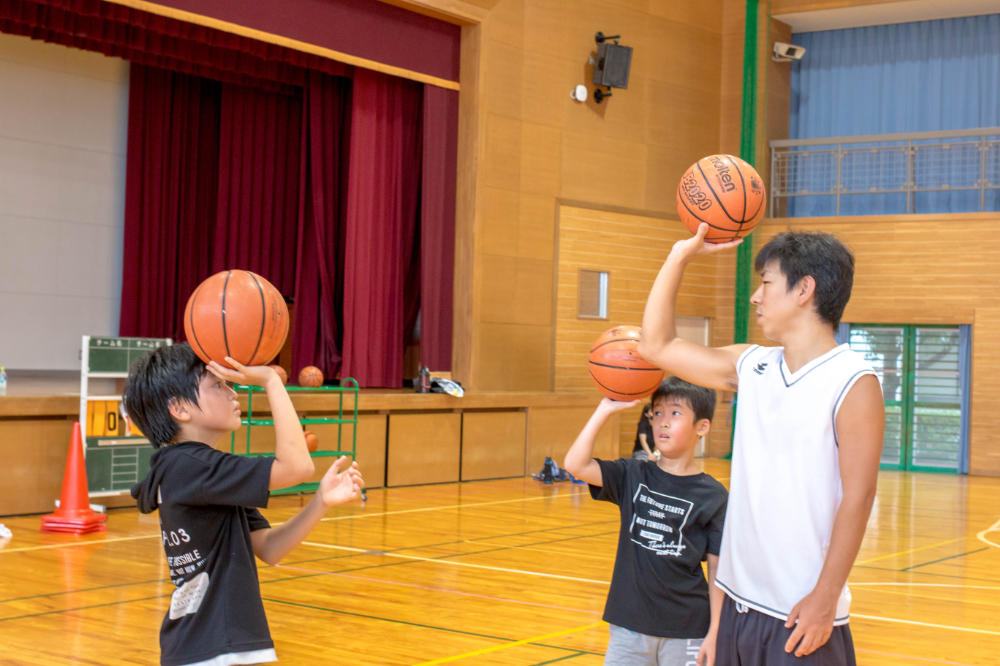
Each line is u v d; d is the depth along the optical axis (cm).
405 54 1097
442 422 1014
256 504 196
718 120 1440
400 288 1168
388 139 1151
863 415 180
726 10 1443
